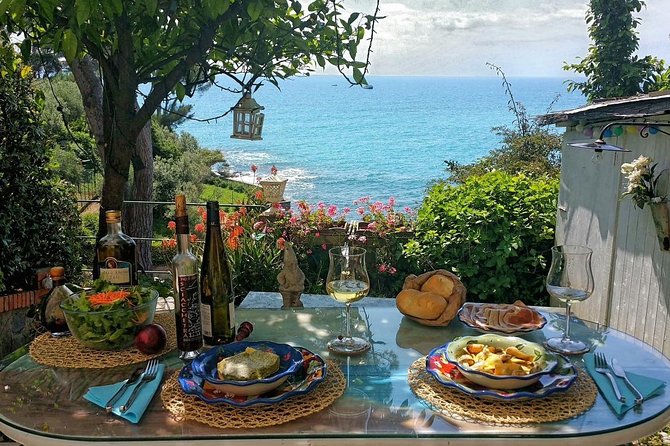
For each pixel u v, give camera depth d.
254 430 1.19
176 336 1.66
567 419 1.24
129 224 5.57
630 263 3.43
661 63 7.57
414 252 4.70
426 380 1.41
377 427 1.20
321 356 1.58
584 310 4.09
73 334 1.59
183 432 1.19
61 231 3.77
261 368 1.32
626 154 3.44
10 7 2.17
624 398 1.31
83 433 1.19
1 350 3.04
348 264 1.60
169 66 2.86
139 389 1.36
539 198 4.73
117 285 1.73
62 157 7.98
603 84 7.67
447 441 1.17
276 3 2.49
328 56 2.86
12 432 1.22
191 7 2.48
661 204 2.95
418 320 1.83
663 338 3.04
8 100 3.28
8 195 3.31
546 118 4.40
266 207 5.07
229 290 1.64
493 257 4.47
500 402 1.30
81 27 2.34
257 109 2.94
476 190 4.76
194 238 4.68
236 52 2.89
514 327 1.73
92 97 5.13
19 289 3.45
